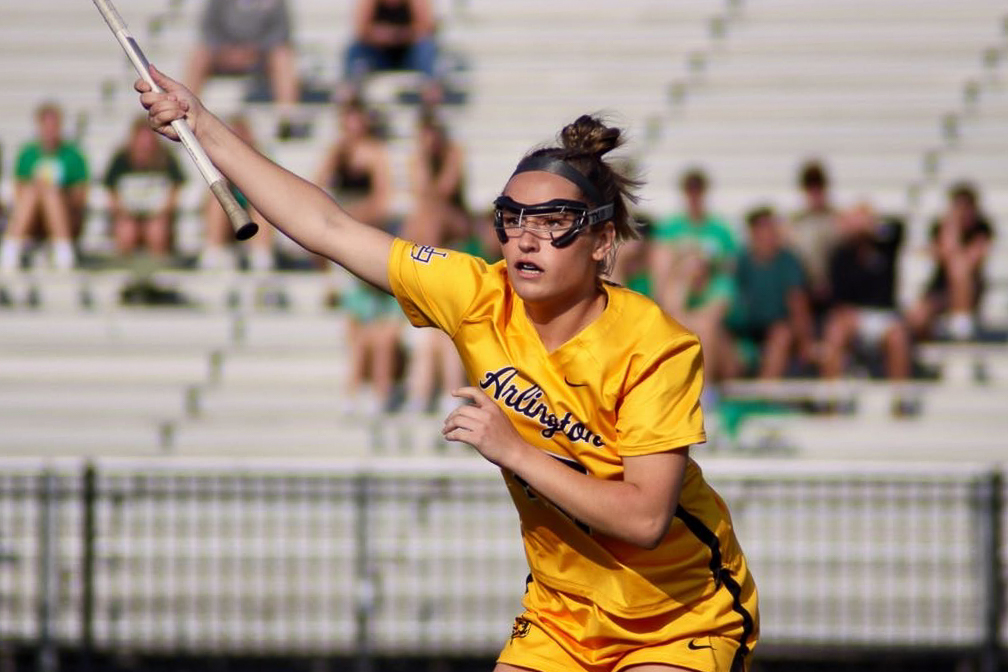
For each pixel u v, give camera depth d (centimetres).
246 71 4194
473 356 1404
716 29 4544
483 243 3675
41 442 3641
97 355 3834
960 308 3731
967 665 3077
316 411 3688
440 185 3656
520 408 1377
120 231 3912
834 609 3173
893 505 3203
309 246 1470
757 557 3250
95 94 4375
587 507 1275
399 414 3616
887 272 3650
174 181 3931
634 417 1319
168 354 3834
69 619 3108
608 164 1358
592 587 1435
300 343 3862
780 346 3575
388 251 1446
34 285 3891
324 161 3741
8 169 4206
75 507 3253
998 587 2962
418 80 4209
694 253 3534
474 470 3256
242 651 3188
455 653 3188
